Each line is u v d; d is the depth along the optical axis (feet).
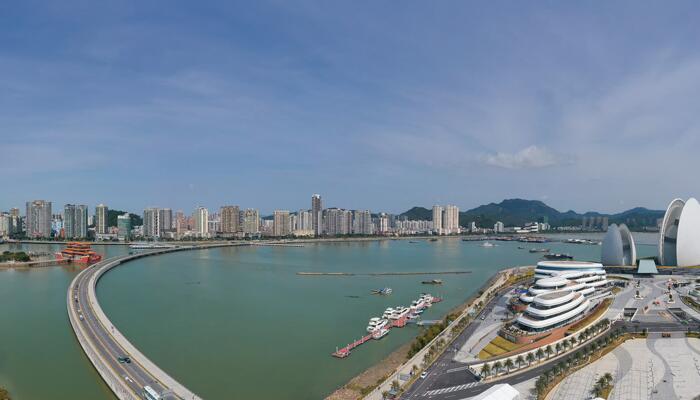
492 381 552.41
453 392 523.29
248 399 556.51
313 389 589.73
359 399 517.96
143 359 627.87
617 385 536.42
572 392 519.19
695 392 517.55
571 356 593.83
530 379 554.87
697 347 652.48
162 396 510.58
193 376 627.05
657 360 607.78
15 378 614.75
